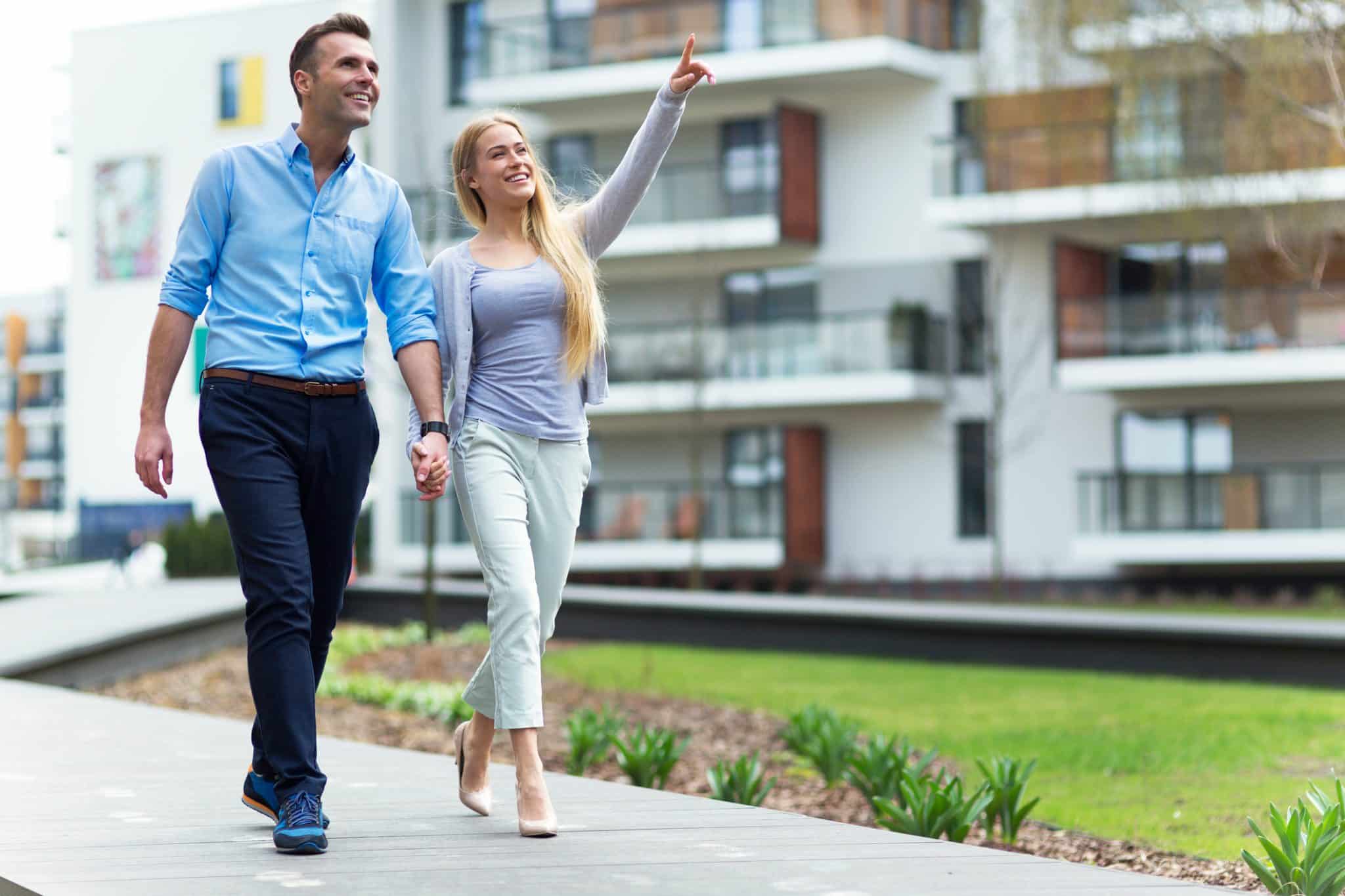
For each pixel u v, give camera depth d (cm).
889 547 2855
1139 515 2512
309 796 411
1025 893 357
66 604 1627
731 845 420
